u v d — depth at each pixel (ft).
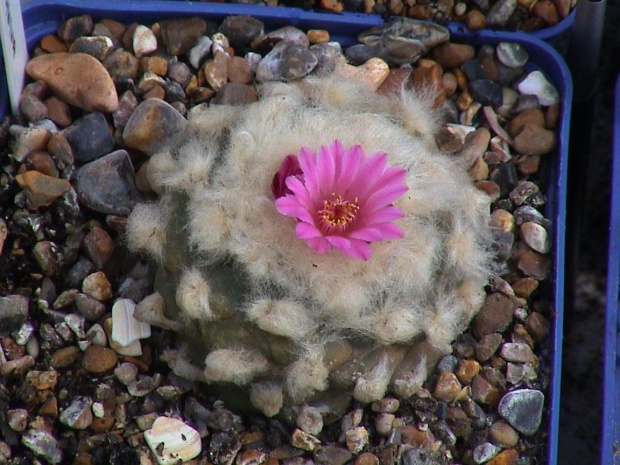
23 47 0.75
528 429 0.68
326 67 0.79
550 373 0.70
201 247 0.58
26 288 0.71
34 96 0.76
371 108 0.70
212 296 0.59
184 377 0.66
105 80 0.76
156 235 0.62
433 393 0.69
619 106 0.78
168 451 0.65
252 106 0.66
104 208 0.72
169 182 0.63
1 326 0.68
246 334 0.59
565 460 0.77
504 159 0.78
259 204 0.58
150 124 0.74
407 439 0.67
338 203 0.56
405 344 0.61
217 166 0.62
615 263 0.73
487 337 0.71
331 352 0.59
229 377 0.60
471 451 0.68
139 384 0.67
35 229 0.71
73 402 0.67
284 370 0.60
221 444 0.66
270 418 0.66
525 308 0.73
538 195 0.76
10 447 0.66
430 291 0.61
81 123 0.75
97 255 0.71
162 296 0.64
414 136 0.70
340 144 0.57
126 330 0.68
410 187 0.60
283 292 0.57
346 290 0.56
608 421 0.69
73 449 0.66
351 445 0.66
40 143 0.74
